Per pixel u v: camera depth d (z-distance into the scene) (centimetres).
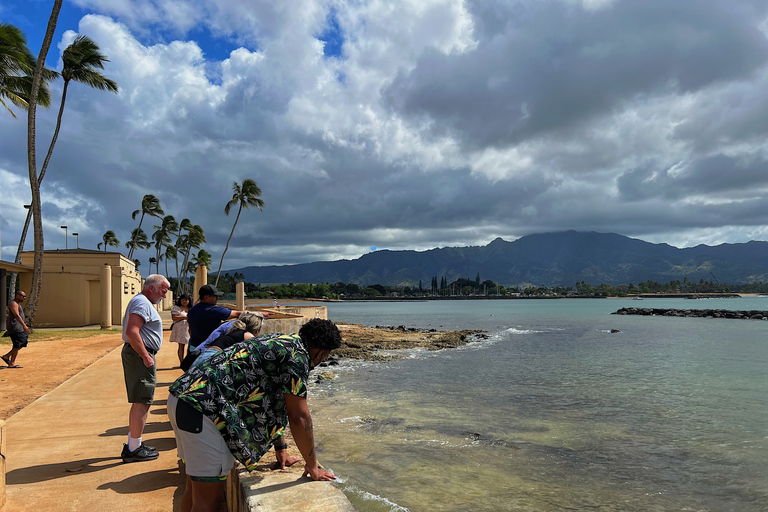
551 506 531
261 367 265
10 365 1110
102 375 1002
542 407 1034
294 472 305
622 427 871
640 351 2252
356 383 1350
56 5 2158
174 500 391
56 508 373
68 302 2834
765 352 2214
